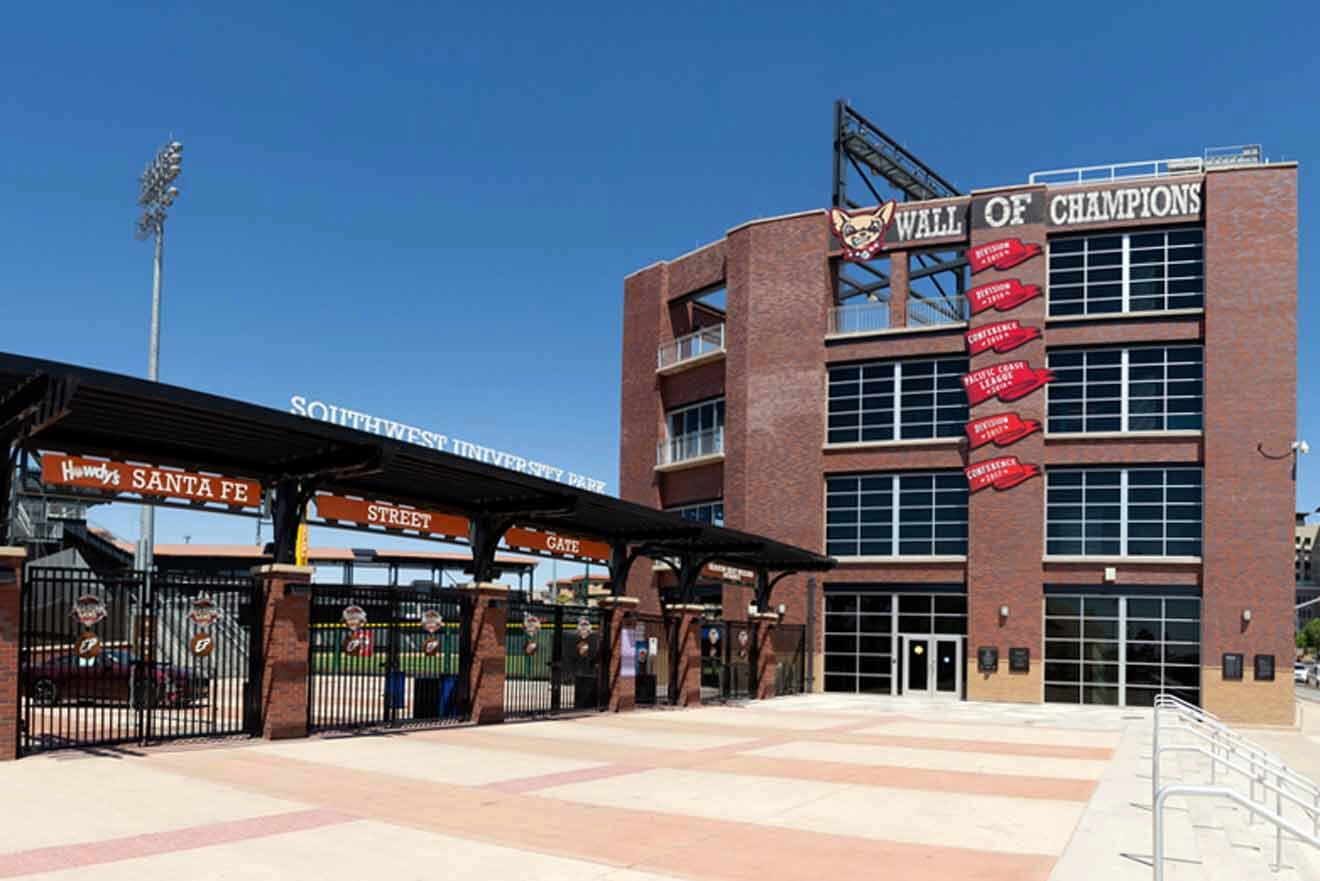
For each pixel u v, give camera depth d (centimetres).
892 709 3077
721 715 2667
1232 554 3309
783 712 2836
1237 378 3369
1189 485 3434
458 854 929
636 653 2838
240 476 1781
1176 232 3538
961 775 1579
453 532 2245
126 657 2242
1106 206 3578
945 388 3747
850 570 3794
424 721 2114
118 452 1617
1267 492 3303
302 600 1783
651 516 2397
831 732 2259
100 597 1800
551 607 2500
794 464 3894
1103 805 1309
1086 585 3475
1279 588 3259
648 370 4519
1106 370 3553
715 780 1448
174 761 1454
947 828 1131
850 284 4241
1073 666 3472
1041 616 3506
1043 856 994
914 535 3738
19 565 1434
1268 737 2975
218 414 1421
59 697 2208
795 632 3803
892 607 3738
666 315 4522
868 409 3850
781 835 1066
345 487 2027
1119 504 3497
